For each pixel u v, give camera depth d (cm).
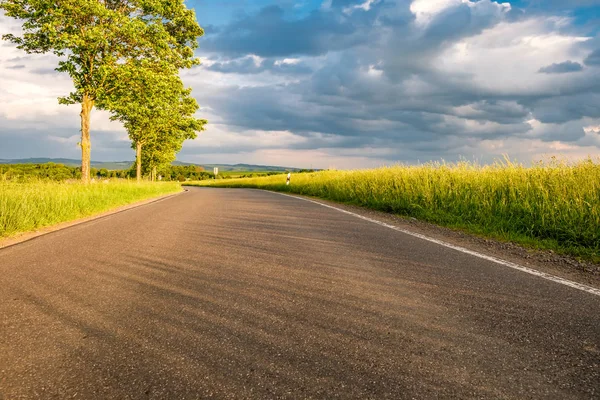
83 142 1797
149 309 264
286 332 226
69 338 217
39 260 415
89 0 1567
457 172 1108
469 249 503
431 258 436
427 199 958
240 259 421
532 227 641
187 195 1834
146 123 2738
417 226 735
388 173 1445
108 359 193
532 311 266
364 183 1447
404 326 237
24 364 188
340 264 399
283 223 732
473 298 293
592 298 300
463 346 210
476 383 173
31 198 821
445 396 162
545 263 437
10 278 341
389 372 181
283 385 169
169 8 1947
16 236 589
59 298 286
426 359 194
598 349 209
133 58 1872
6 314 253
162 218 814
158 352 200
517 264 420
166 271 367
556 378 178
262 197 1628
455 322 244
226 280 336
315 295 295
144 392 164
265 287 316
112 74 1764
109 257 430
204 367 185
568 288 327
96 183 1523
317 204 1236
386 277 350
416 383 172
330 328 232
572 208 642
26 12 1583
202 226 687
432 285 326
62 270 370
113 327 232
